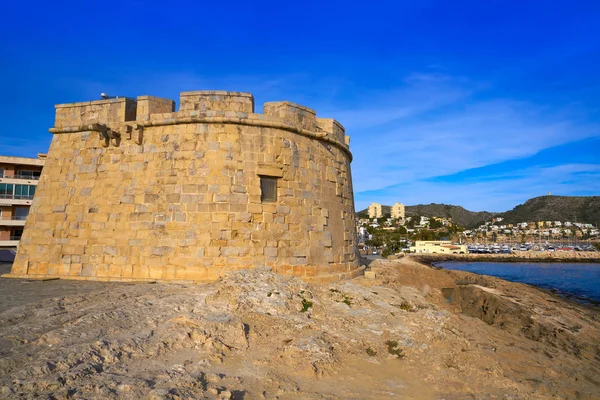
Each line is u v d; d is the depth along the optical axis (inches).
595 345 581.6
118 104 679.7
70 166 680.4
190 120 631.8
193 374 267.6
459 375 321.1
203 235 598.2
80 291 506.0
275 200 645.9
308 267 652.1
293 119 683.4
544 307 944.3
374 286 683.4
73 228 649.0
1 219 1834.4
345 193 796.6
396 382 298.2
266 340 358.0
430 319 489.1
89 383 236.2
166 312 402.0
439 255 5123.0
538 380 336.5
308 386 276.8
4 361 257.9
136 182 635.5
